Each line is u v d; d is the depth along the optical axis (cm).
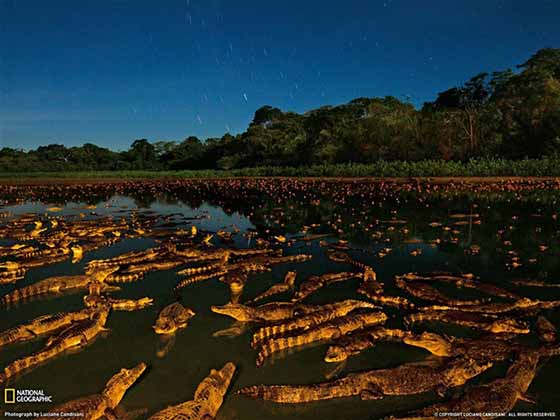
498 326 955
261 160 7606
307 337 941
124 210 3147
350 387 748
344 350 875
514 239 1792
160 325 1000
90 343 965
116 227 2242
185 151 9569
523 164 3762
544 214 2284
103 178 6119
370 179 4141
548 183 3098
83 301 1220
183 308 1085
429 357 878
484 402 694
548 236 1820
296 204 3141
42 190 4647
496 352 858
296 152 6738
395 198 3106
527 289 1238
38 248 1839
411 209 2628
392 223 2220
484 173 3800
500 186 3172
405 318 1035
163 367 863
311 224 2297
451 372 782
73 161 9750
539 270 1399
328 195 3497
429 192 3197
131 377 798
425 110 5925
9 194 4356
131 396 770
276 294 1252
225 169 7762
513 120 4878
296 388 743
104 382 820
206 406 673
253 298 1228
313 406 727
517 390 730
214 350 926
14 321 1105
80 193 4425
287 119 8425
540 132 4381
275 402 735
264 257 1612
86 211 3081
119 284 1354
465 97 6203
